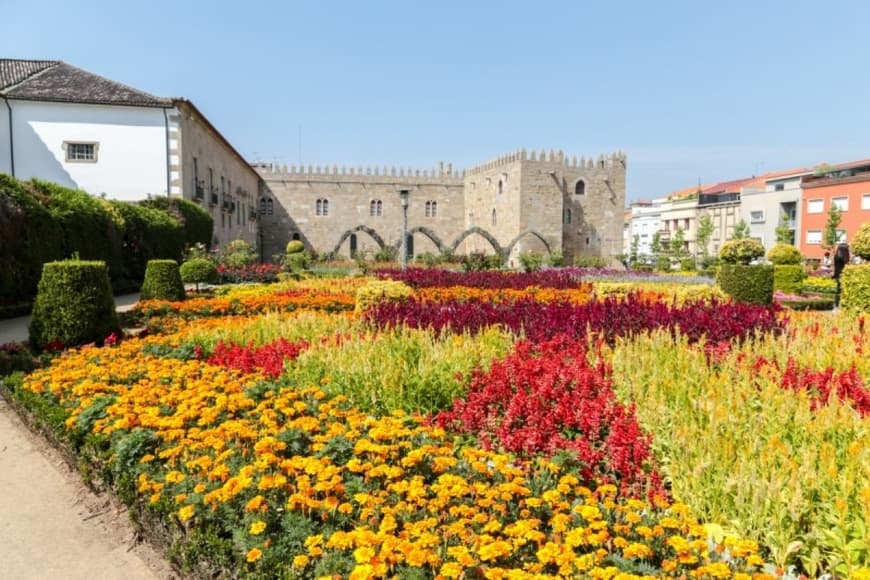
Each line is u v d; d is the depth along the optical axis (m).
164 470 3.88
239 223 41.53
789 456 3.46
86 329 8.62
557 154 45.72
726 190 71.88
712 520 3.21
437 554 2.66
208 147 31.25
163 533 3.54
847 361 5.78
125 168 24.30
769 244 53.88
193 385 5.39
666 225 75.44
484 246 50.66
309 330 8.03
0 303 13.59
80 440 4.73
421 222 54.41
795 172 55.72
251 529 2.93
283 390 5.17
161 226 22.25
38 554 3.67
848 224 44.97
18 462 5.09
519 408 4.49
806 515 3.01
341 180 52.72
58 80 24.86
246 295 13.93
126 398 4.97
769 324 7.59
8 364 7.30
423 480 3.52
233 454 3.88
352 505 3.24
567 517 2.94
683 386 4.75
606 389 4.89
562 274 21.36
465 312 8.43
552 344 6.54
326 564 2.69
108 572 3.47
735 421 3.95
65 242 15.90
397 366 5.41
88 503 4.32
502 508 3.09
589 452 3.79
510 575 2.48
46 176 23.62
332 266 29.81
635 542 2.84
